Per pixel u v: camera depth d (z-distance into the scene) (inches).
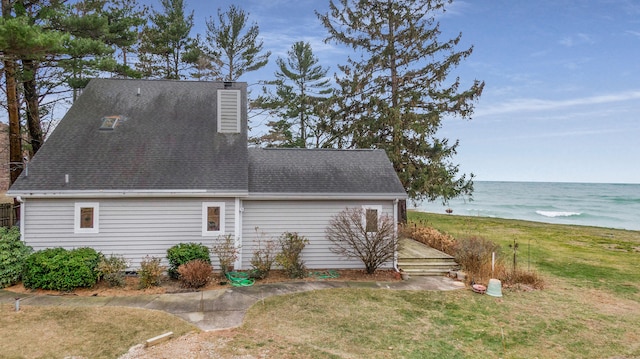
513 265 514.9
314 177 515.5
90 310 324.5
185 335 278.2
